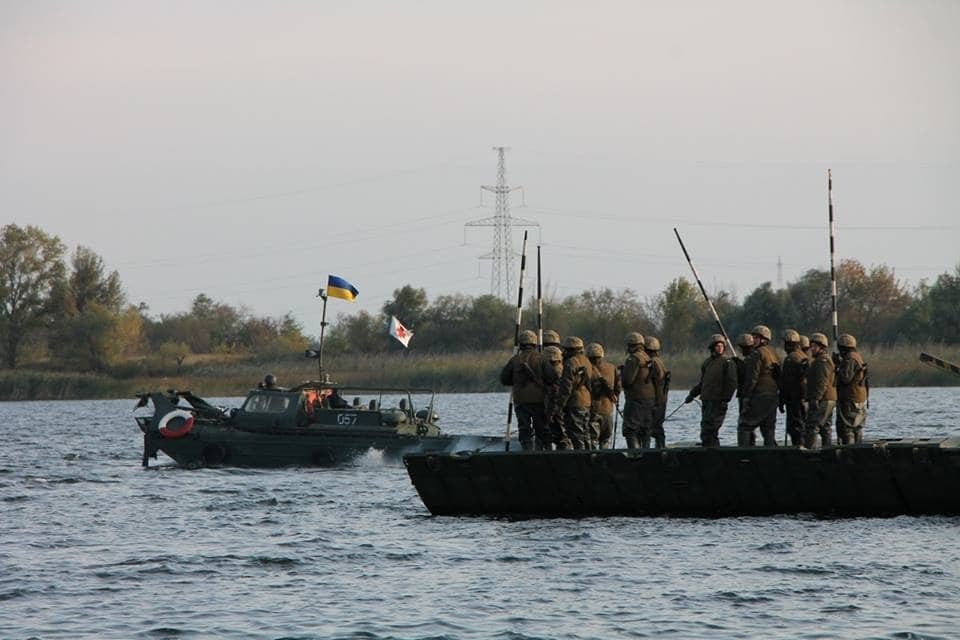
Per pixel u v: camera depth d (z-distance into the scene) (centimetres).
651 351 6003
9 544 5653
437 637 3950
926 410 14438
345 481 7775
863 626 3962
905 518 5575
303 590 4612
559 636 3941
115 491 7581
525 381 6016
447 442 8306
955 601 4212
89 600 4503
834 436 7331
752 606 4228
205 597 4531
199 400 8831
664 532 5494
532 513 5981
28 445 11869
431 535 5647
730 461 5634
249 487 7581
